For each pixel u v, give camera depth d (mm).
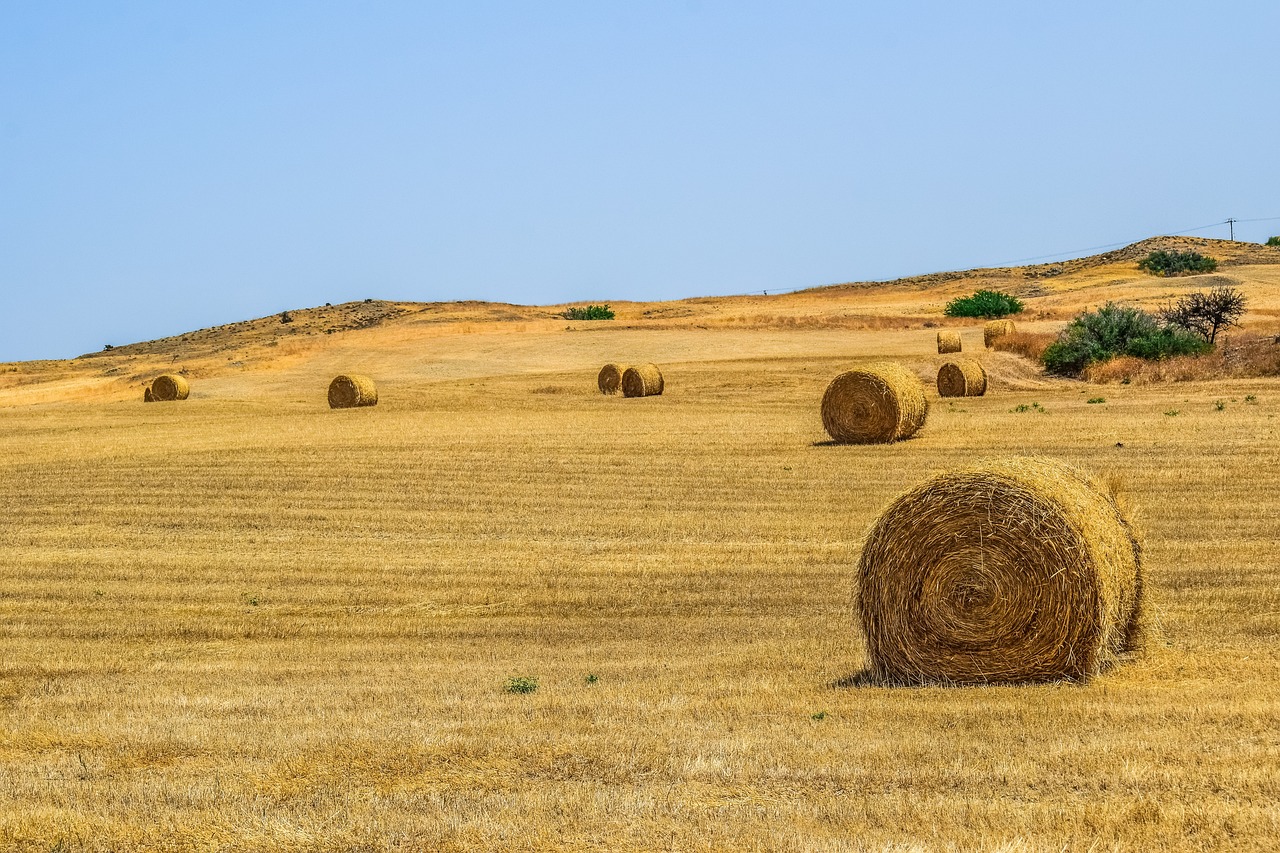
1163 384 53281
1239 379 52719
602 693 15188
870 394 40750
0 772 12203
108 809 10523
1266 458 33500
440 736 12578
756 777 10531
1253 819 8812
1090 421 42156
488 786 10820
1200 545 24641
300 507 34469
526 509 33281
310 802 10516
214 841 9547
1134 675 15016
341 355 94000
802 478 35719
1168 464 33469
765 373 69875
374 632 22797
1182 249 177500
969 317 105188
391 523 32375
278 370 89000
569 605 24109
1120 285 120250
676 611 23172
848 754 11102
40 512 34875
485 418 54188
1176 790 9617
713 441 43625
